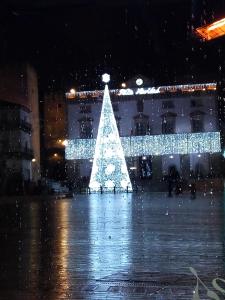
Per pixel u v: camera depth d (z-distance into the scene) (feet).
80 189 187.52
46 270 27.40
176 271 26.50
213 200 105.29
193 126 220.43
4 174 182.50
